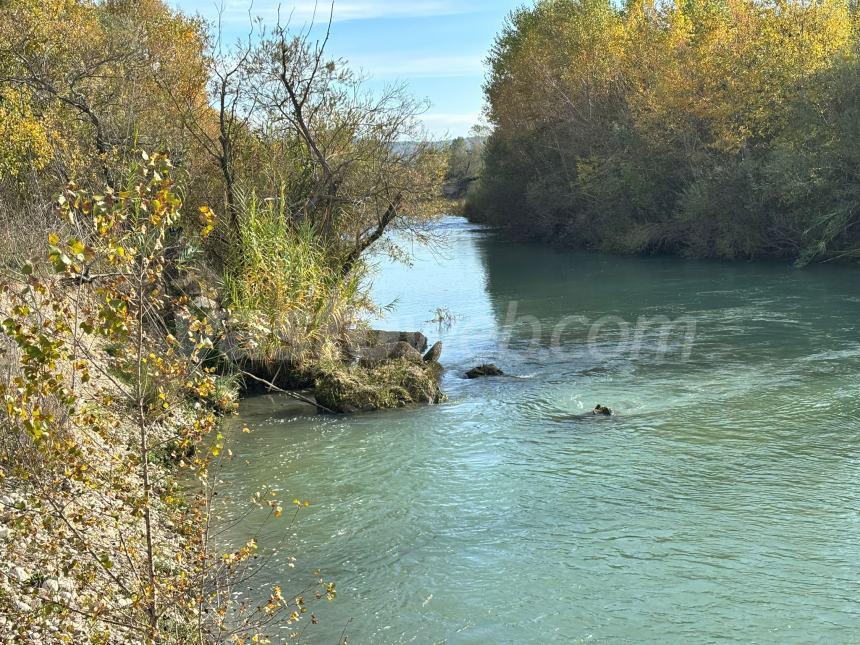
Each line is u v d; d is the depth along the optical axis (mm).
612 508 9273
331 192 19625
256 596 7340
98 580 6109
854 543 8203
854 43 34250
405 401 13992
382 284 31016
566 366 16703
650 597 7281
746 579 7555
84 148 18297
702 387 14445
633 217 44375
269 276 15109
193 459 5398
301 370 14797
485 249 47719
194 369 5457
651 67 44562
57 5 19656
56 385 4676
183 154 18812
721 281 29125
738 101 37000
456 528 8844
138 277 4945
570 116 49906
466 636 6715
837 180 33000
